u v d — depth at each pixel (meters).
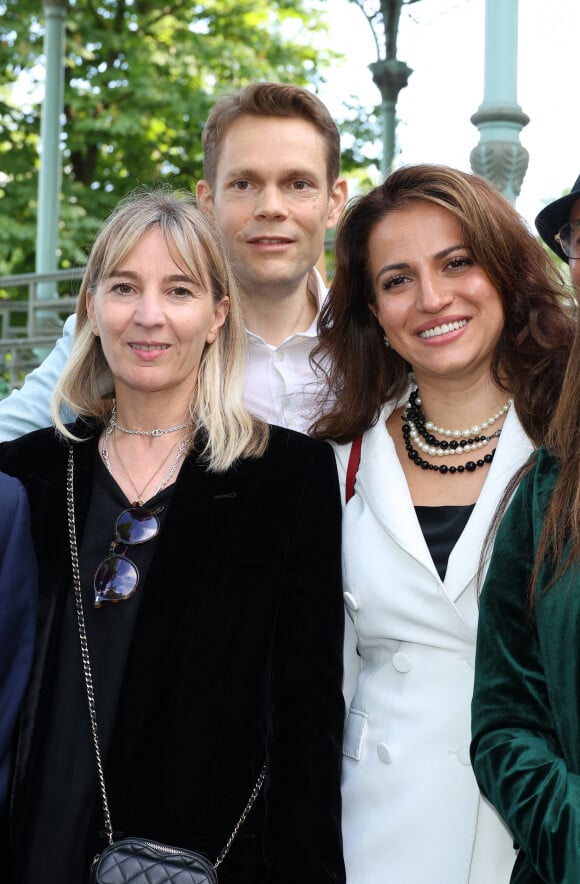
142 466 2.49
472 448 2.57
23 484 2.47
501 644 2.05
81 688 2.29
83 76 14.28
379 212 2.59
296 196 3.27
